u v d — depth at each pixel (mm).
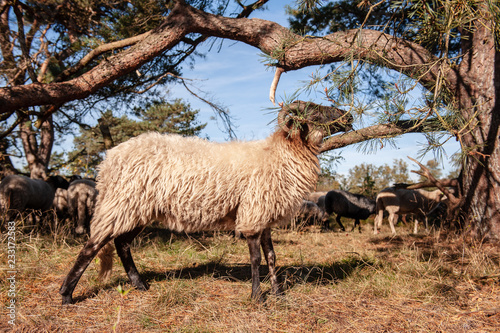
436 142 2887
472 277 4652
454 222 7805
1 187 8047
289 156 3914
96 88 6410
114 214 3680
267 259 4070
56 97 6129
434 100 2871
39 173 12148
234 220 4082
